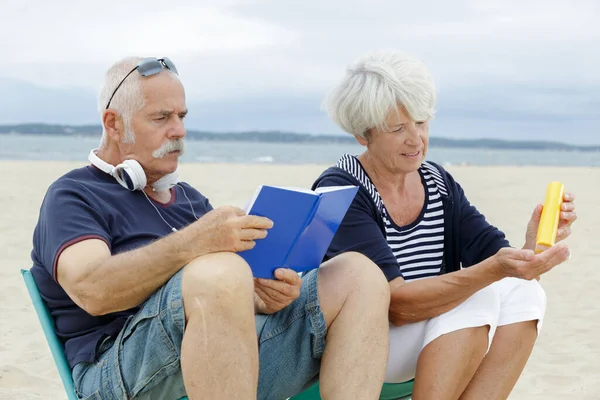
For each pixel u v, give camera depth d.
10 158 32.84
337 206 2.20
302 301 2.26
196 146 79.12
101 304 2.11
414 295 2.35
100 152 2.59
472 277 2.29
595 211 12.52
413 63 2.60
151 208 2.55
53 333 2.36
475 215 2.86
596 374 4.34
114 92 2.51
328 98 2.75
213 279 1.94
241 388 1.92
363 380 2.15
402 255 2.73
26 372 4.14
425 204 2.78
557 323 5.45
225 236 2.01
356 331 2.18
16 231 8.77
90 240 2.22
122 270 2.06
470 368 2.31
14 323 5.12
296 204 2.05
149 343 2.07
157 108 2.50
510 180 20.61
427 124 2.68
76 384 2.25
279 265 2.17
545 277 6.96
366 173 2.75
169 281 2.04
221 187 15.49
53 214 2.29
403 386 2.55
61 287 2.34
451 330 2.30
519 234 9.41
